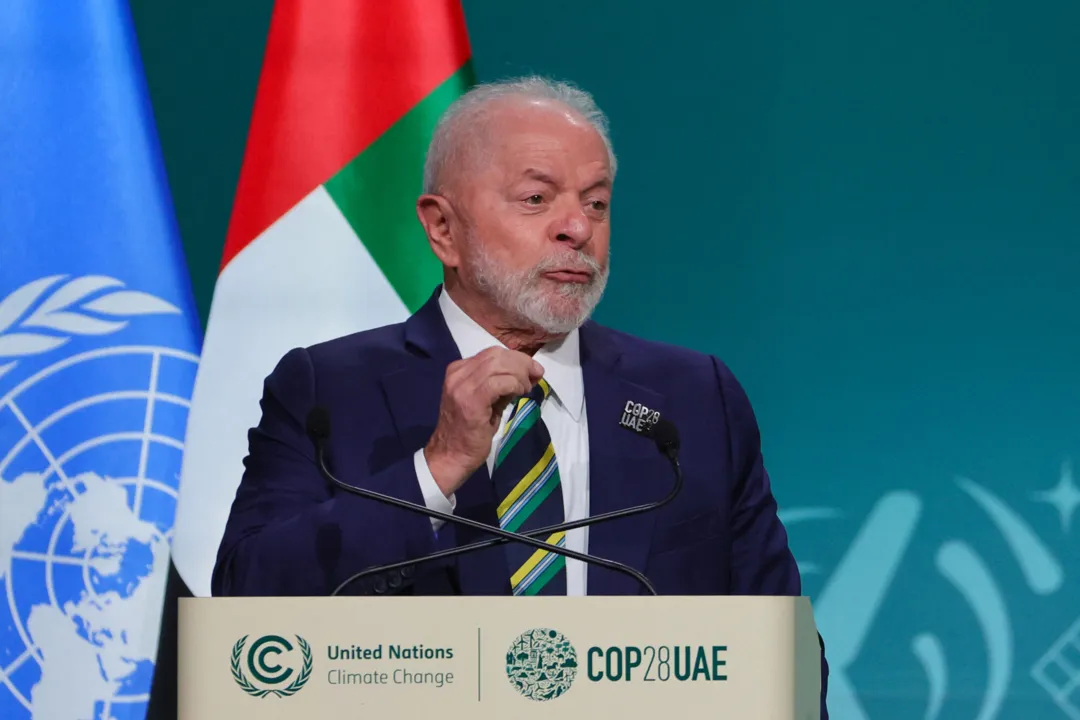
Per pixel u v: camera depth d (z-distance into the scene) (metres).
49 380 9.67
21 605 9.56
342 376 7.32
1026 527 10.50
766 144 10.86
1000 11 10.83
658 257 10.84
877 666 10.48
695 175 10.87
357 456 7.05
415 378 7.27
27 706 9.52
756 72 10.90
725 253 10.82
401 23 10.10
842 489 10.62
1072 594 10.41
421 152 9.95
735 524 7.35
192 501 9.52
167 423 9.87
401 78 10.04
